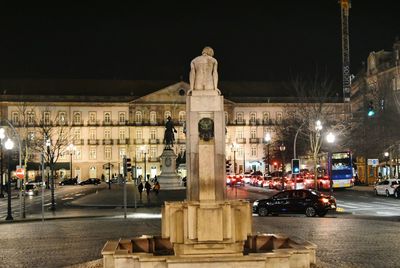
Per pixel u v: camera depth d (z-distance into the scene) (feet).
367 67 301.22
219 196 44.52
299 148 253.03
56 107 376.89
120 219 98.37
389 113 196.75
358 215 98.94
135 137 387.55
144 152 351.46
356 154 209.87
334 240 60.34
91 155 380.99
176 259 36.70
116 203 144.77
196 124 45.34
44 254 53.93
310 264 40.93
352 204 125.59
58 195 199.62
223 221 39.58
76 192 215.92
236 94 410.52
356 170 227.20
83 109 382.22
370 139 199.72
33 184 243.81
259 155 399.24
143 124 387.75
